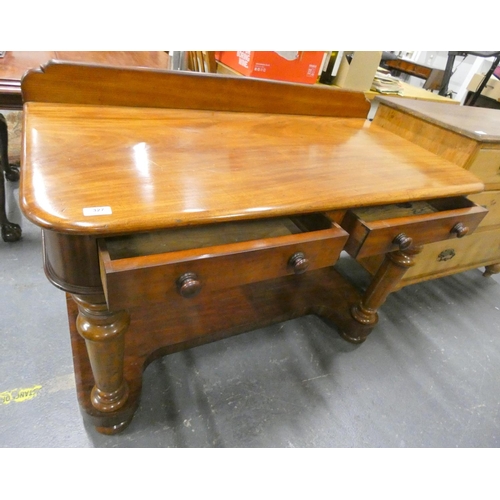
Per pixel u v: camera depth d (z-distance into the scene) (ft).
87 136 2.08
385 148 3.03
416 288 5.19
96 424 2.56
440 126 3.49
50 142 1.93
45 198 1.47
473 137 3.22
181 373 3.36
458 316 4.83
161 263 1.51
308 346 3.89
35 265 4.10
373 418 3.29
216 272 1.70
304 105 3.30
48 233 1.54
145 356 2.98
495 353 4.34
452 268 4.94
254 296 3.84
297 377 3.53
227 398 3.21
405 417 3.36
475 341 4.46
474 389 3.82
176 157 2.09
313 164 2.43
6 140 4.39
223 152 2.30
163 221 1.54
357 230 2.31
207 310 3.56
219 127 2.68
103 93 2.49
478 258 5.08
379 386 3.61
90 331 1.92
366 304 3.68
